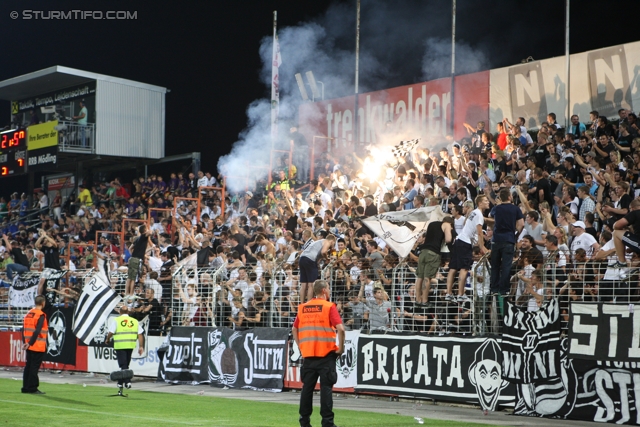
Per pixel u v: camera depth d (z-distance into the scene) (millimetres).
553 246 12062
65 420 10438
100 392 14719
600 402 10945
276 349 15250
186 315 17375
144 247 18547
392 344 13680
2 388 15117
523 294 12211
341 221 17688
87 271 19562
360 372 14172
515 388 11914
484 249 12836
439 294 13383
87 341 16750
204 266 17766
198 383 16594
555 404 11391
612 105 19938
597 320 11039
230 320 16328
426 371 13125
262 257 16375
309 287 14492
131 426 9883
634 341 10680
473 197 17953
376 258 14562
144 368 17812
